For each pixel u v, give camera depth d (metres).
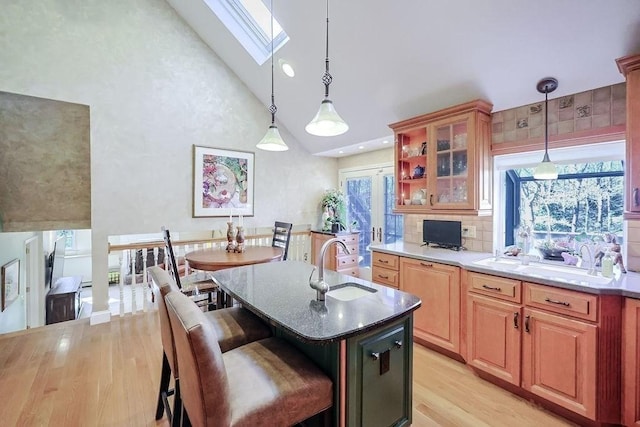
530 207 2.72
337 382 1.26
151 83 3.57
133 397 2.10
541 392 1.96
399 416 1.50
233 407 1.08
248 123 4.32
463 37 2.23
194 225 3.93
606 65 2.02
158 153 3.64
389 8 2.30
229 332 1.71
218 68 4.05
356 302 1.56
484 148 2.71
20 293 4.11
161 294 1.43
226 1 3.45
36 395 2.11
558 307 1.89
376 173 4.62
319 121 1.91
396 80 2.88
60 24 3.05
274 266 2.40
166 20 3.66
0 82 2.82
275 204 4.65
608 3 1.72
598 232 2.32
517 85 2.40
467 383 2.27
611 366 1.73
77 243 6.76
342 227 4.87
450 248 3.08
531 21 1.95
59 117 3.33
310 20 2.77
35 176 3.28
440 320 2.62
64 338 2.97
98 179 3.30
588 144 2.25
